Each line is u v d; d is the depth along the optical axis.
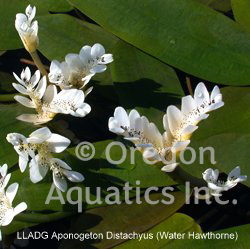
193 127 0.65
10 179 0.70
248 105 0.72
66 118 0.75
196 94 0.67
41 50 0.76
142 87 0.73
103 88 0.74
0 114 0.74
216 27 0.74
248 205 0.71
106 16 0.74
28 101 0.72
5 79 0.78
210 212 0.71
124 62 0.74
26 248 0.71
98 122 0.75
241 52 0.73
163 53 0.73
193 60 0.73
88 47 0.72
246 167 0.69
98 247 0.68
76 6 0.75
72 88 0.73
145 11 0.74
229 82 0.72
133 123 0.65
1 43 0.77
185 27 0.74
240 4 0.75
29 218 0.69
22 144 0.68
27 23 0.72
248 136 0.70
